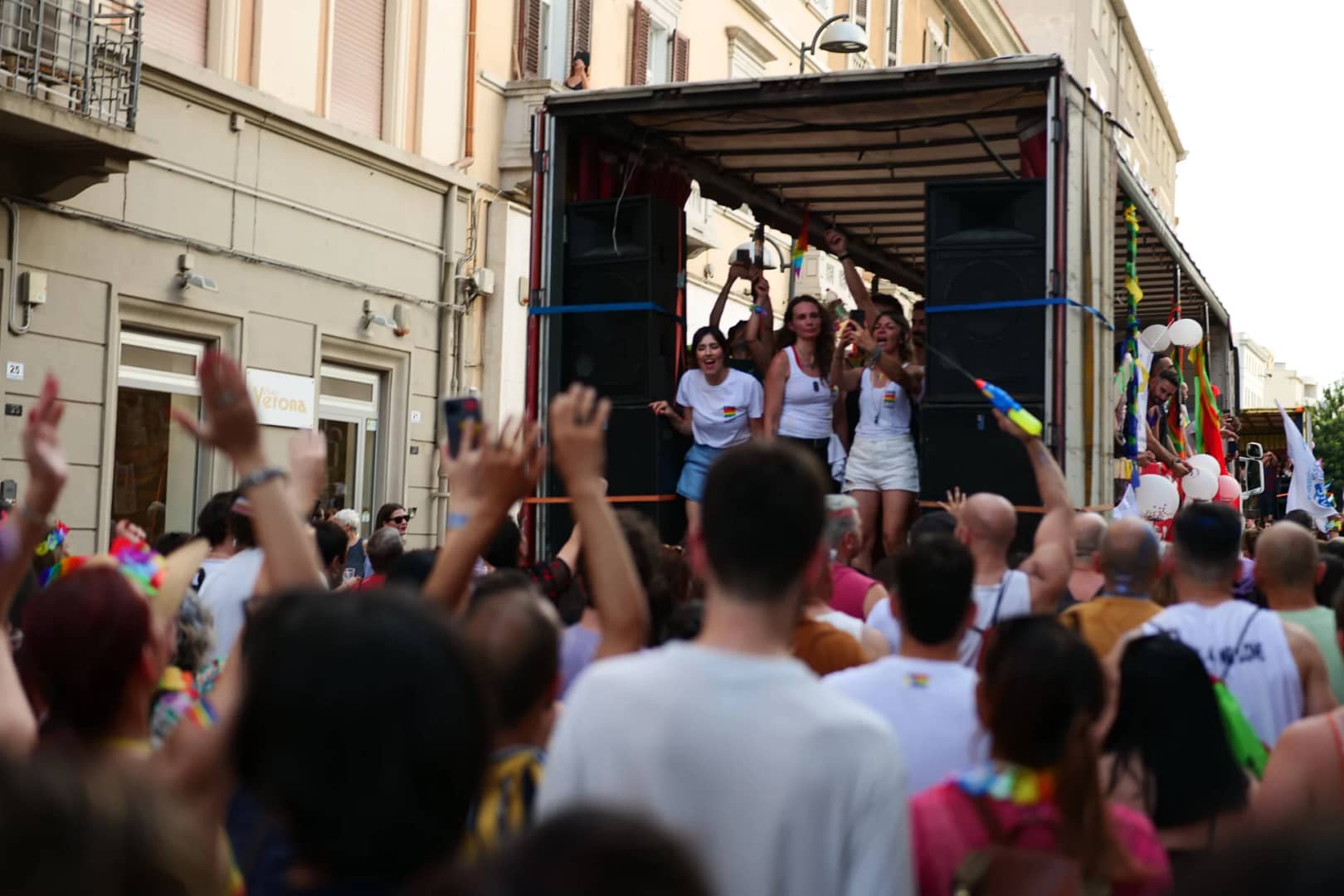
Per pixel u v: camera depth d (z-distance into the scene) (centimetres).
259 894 222
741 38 2173
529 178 1641
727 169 1004
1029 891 238
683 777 219
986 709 273
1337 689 467
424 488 1555
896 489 845
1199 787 325
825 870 216
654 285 858
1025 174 847
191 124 1223
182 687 316
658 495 849
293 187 1345
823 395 877
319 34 1384
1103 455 821
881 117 854
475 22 1598
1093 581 542
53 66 1037
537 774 262
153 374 1217
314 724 168
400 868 170
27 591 472
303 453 342
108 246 1145
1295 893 96
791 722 220
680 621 381
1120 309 1171
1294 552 474
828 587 439
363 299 1445
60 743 235
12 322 1057
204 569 548
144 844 125
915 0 2941
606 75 1833
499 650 264
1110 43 4175
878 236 1223
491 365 1636
